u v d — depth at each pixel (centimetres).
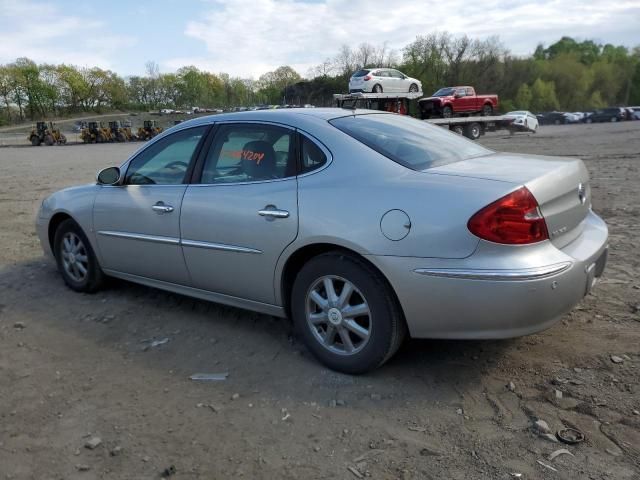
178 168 420
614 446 262
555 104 8750
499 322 288
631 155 1738
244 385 332
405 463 256
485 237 284
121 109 11394
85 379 346
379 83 2733
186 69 12112
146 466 261
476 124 3139
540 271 284
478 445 267
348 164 335
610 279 482
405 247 300
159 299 482
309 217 332
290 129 365
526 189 289
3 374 354
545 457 256
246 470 256
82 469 260
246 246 365
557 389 311
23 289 519
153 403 315
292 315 360
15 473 258
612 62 10869
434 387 320
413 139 367
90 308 467
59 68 10494
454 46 7894
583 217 343
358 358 328
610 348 353
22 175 1706
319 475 251
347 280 325
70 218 499
